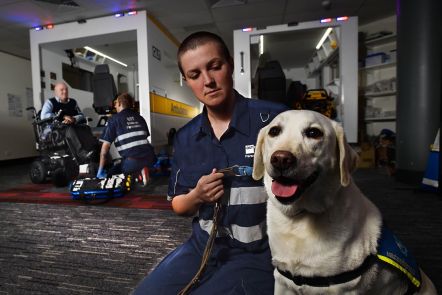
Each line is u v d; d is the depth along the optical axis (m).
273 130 0.85
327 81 7.20
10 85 6.84
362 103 5.62
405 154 3.50
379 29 5.67
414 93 3.35
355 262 0.73
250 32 5.12
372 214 0.83
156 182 3.90
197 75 0.95
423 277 0.93
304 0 4.79
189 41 0.94
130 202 2.84
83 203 2.81
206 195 0.90
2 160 6.60
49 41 5.32
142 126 3.57
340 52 4.86
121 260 1.61
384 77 5.39
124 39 5.34
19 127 7.08
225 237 1.00
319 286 0.75
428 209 2.42
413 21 3.31
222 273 0.89
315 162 0.77
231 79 0.99
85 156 3.51
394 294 0.82
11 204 2.83
